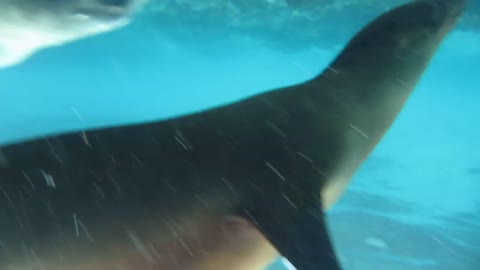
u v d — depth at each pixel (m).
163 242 2.66
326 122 3.15
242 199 2.74
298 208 2.74
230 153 2.84
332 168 3.04
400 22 3.62
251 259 2.85
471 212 11.46
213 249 2.76
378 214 10.37
